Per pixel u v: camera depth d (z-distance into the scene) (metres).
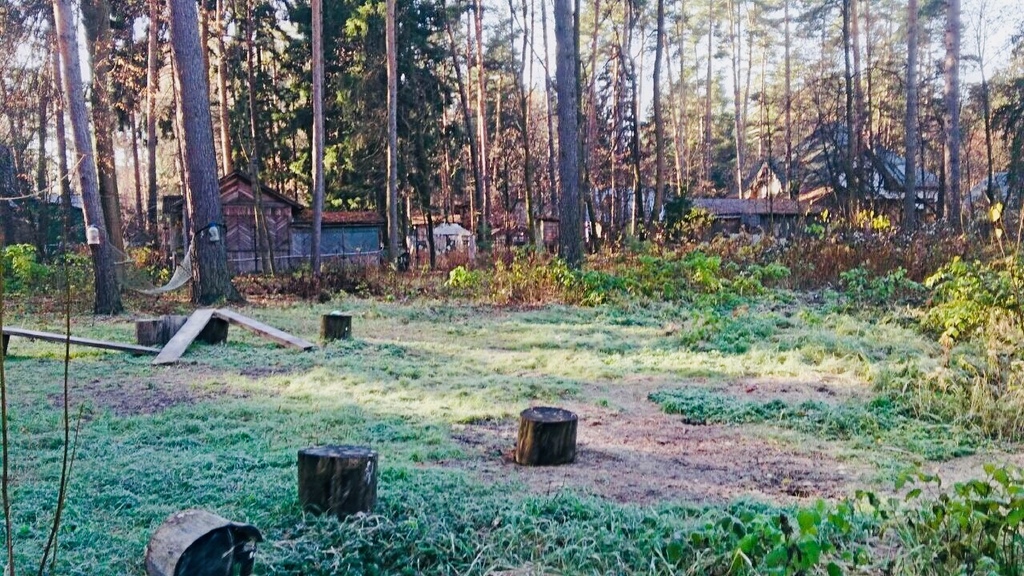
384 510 3.38
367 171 24.05
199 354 8.16
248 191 22.58
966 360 6.45
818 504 2.80
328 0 24.50
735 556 2.59
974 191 30.17
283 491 3.66
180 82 12.91
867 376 6.64
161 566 2.48
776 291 12.48
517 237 32.03
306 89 25.53
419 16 24.98
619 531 3.23
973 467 4.54
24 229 18.84
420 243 30.83
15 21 14.41
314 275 15.76
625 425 5.49
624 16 28.75
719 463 4.61
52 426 5.03
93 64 15.35
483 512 3.46
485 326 10.50
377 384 6.58
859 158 22.39
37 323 10.78
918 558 2.84
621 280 12.86
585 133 25.27
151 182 20.02
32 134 18.98
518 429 4.89
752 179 43.62
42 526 3.22
